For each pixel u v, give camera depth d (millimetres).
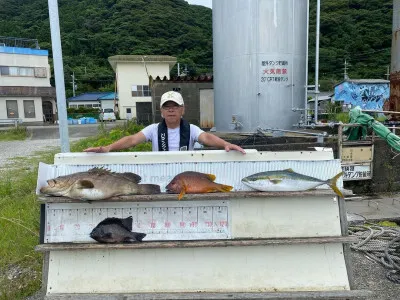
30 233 4879
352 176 6547
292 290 2477
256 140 6660
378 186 6738
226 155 2707
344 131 7172
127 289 2494
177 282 2500
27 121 35562
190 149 3209
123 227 2520
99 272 2514
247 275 2506
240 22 7117
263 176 2508
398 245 4262
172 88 16781
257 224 2543
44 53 37438
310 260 2525
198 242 2469
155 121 16891
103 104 50812
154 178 2613
